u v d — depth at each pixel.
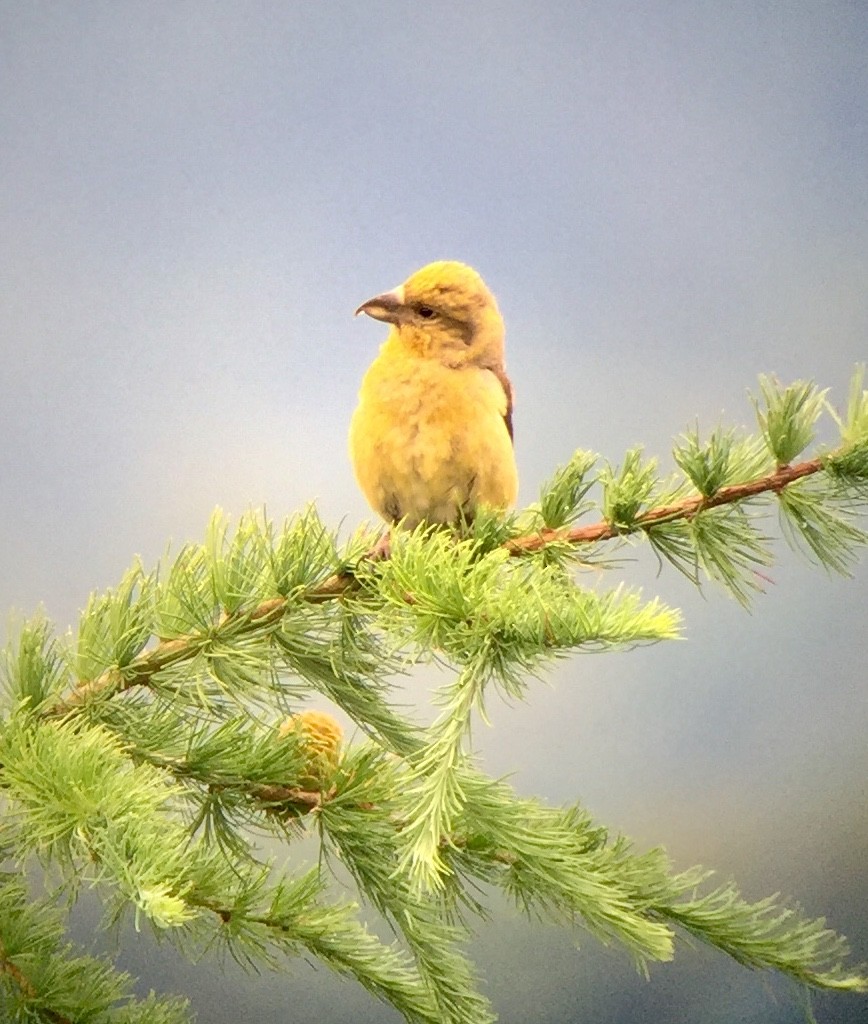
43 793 6.72
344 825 6.78
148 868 6.07
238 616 6.81
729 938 6.78
